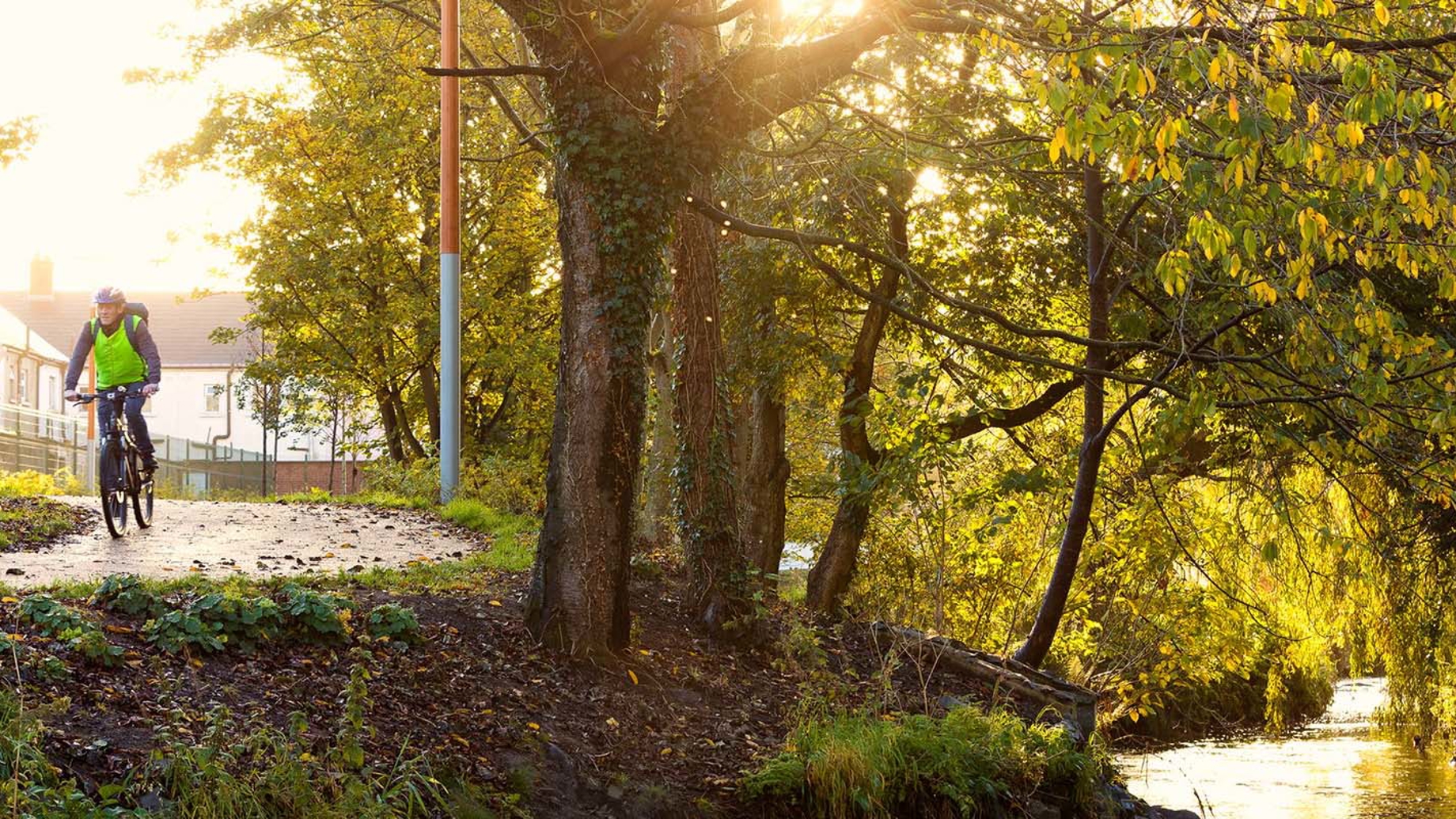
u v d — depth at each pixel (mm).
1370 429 10133
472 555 14102
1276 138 7723
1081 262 16688
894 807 9516
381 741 7984
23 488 22141
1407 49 8414
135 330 13969
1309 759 20109
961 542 18203
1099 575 19000
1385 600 18766
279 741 7141
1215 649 18797
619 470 10445
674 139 10344
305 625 9094
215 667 8250
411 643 9656
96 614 8562
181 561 12531
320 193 30734
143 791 6355
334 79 30656
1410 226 9961
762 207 17531
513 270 32438
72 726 6777
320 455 68000
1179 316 11586
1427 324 14828
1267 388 11461
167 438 42438
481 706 9016
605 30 10156
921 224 17344
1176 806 16125
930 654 13953
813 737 9867
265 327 32969
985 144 11344
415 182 31500
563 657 10234
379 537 15930
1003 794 10336
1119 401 18281
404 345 32312
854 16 10789
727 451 12828
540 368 31625
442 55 20594
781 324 18375
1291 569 18531
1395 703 20266
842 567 16797
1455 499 10453
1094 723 14062
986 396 17656
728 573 12469
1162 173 7121
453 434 20812
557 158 10383
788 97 10586
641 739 9594
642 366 10516
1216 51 7707
